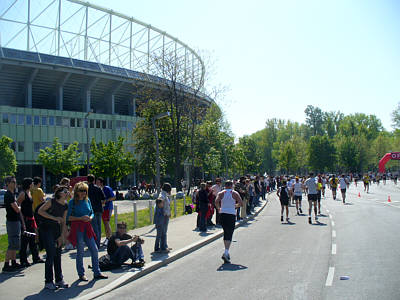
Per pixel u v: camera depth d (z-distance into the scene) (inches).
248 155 3085.6
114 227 624.1
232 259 369.1
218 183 650.2
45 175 2358.5
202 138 1525.6
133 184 2615.7
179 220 709.9
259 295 243.9
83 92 2527.1
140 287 281.6
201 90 1457.9
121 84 2529.5
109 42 2637.8
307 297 235.1
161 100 1387.8
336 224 607.8
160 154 1402.6
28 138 2287.2
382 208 863.7
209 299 241.6
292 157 3752.5
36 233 355.6
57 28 2436.0
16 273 317.7
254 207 908.0
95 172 1578.5
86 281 289.7
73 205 293.9
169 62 1362.0
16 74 2242.9
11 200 316.5
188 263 362.6
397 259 334.6
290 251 394.6
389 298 226.5
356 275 285.0
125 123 2635.3
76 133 2453.2
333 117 5132.9
